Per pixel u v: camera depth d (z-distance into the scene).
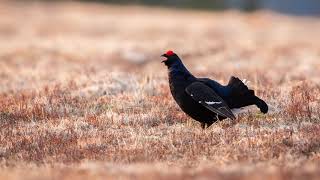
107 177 10.74
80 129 15.05
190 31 51.66
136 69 28.16
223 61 32.09
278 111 16.27
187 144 13.47
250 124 15.07
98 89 19.34
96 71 25.22
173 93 14.48
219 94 14.34
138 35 48.09
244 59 32.84
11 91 21.36
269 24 60.62
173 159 12.45
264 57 33.81
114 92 19.28
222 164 11.79
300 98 17.41
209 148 12.95
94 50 36.69
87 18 61.19
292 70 27.25
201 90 14.02
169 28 53.44
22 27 53.12
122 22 58.16
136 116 15.84
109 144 13.72
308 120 15.31
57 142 13.88
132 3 87.25
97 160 12.44
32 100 18.38
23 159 12.80
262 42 42.66
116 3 87.12
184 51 36.16
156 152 12.84
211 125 15.03
